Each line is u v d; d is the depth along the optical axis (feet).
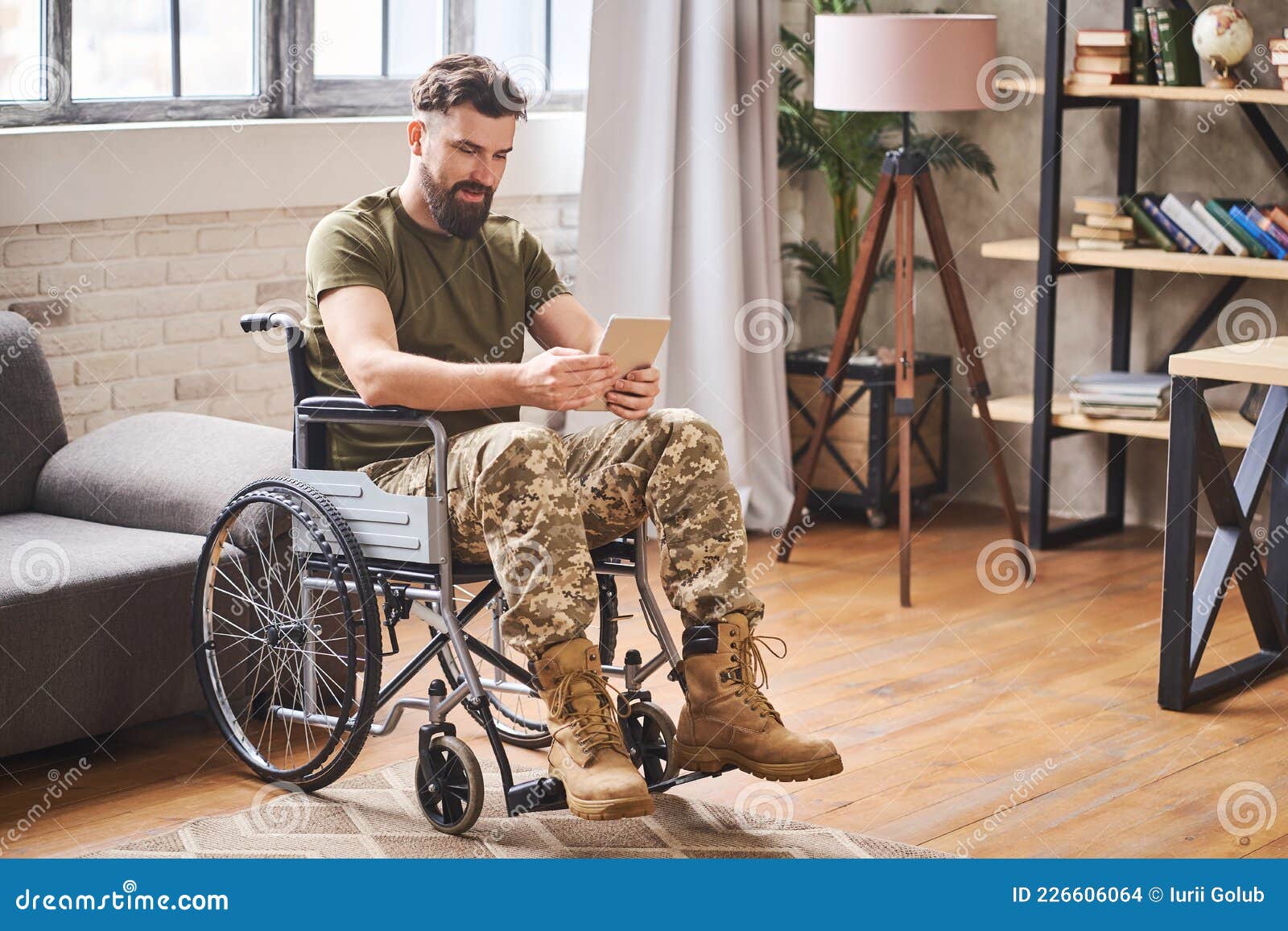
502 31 16.24
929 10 17.60
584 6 16.81
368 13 15.07
